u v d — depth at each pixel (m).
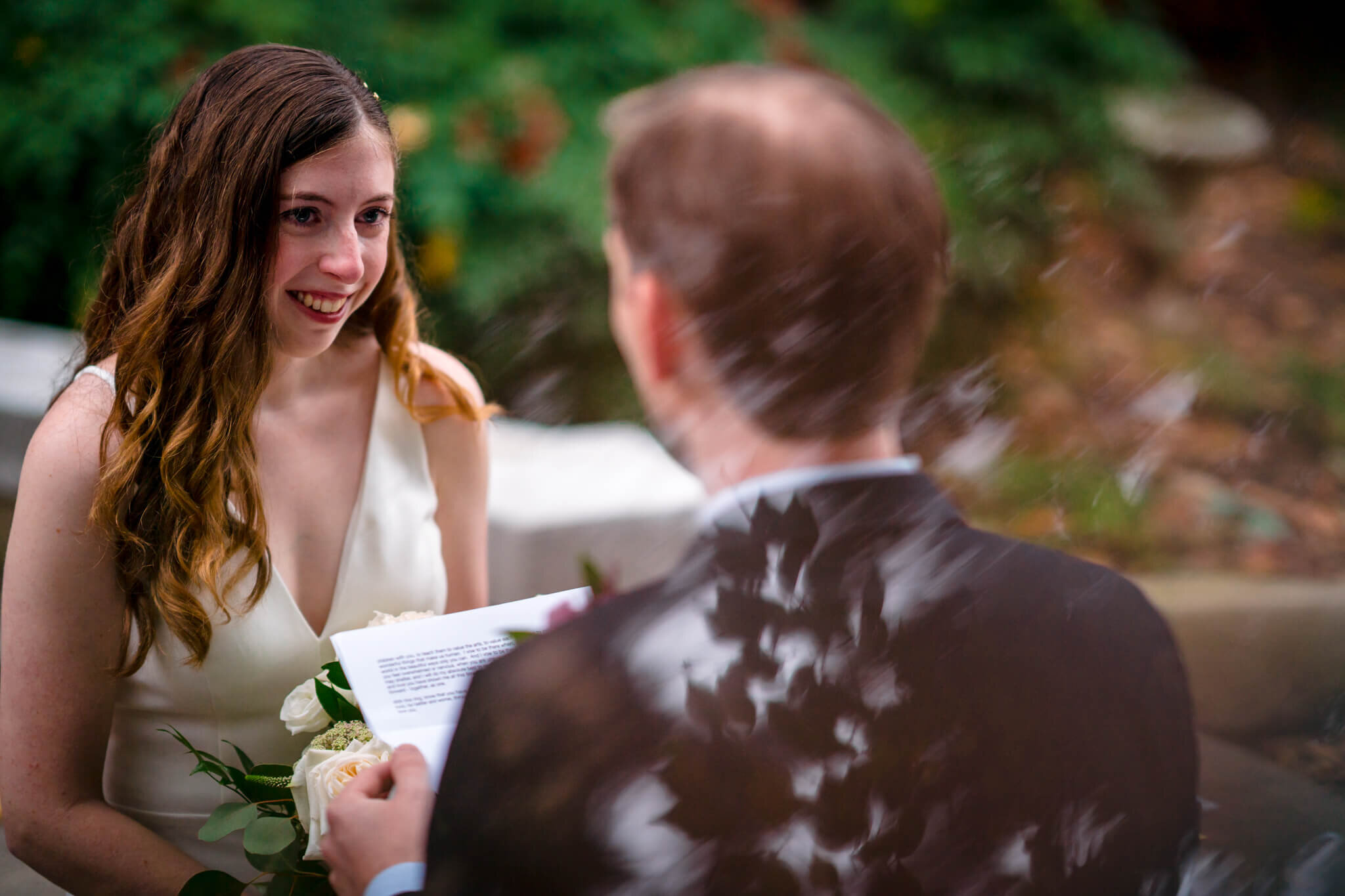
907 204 0.82
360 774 1.20
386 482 1.84
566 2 4.75
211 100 1.54
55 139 4.16
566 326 4.64
